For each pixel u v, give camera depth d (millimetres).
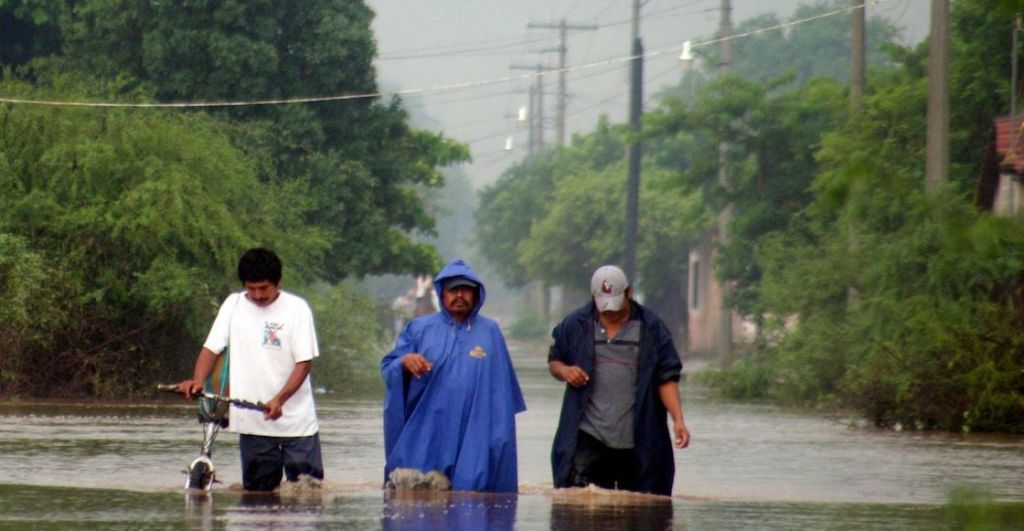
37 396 75750
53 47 125500
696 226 149500
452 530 25016
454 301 30750
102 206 76438
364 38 117250
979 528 16047
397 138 122812
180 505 28312
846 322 84562
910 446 54094
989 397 61969
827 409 81562
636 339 30531
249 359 30672
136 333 77562
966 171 94188
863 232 83500
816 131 125062
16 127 79000
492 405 30719
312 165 112125
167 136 80062
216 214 78625
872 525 26953
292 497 29875
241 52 112312
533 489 32906
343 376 93750
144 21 113062
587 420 30562
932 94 77562
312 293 90125
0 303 74000
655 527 25953
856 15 100688
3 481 35594
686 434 30203
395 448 30703
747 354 104062
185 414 64312
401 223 124188
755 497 34406
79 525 25250
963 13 93438
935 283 72688
